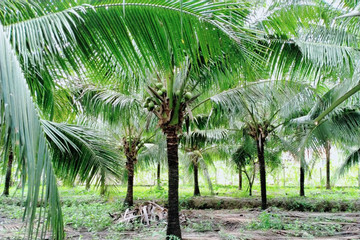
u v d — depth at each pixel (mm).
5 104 1162
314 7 4250
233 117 7480
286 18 4109
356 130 7926
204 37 2350
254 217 8445
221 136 13000
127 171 10789
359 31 4656
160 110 5246
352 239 5836
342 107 7164
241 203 11406
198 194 14617
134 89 4621
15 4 2188
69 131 3582
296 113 9844
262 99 6633
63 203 11938
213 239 5824
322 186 22812
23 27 2055
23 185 1229
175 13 2236
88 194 15828
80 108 5965
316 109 7078
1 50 1260
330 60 4047
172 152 5289
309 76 4660
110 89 6012
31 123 1349
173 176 5270
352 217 8469
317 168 26312
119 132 9844
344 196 14109
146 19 2299
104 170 3988
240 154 14227
